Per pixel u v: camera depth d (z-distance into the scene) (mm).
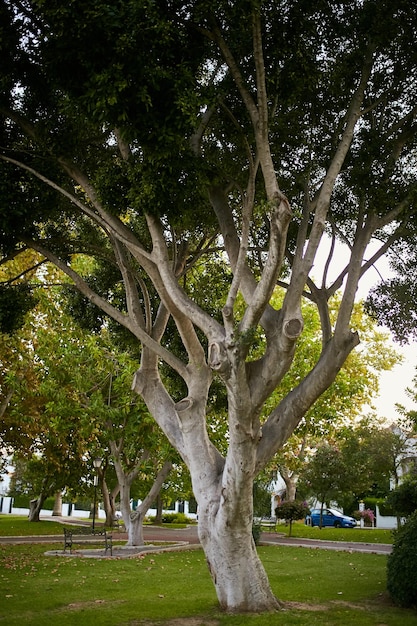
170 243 12438
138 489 35219
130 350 18984
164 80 7594
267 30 8336
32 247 10391
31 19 8641
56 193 9984
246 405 8031
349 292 8938
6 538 22703
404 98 10125
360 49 9461
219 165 9695
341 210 10711
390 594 10164
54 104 9781
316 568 14594
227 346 7953
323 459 30297
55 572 13359
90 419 19453
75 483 32094
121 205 9320
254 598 8828
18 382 20656
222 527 8695
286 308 8445
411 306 11320
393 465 31344
